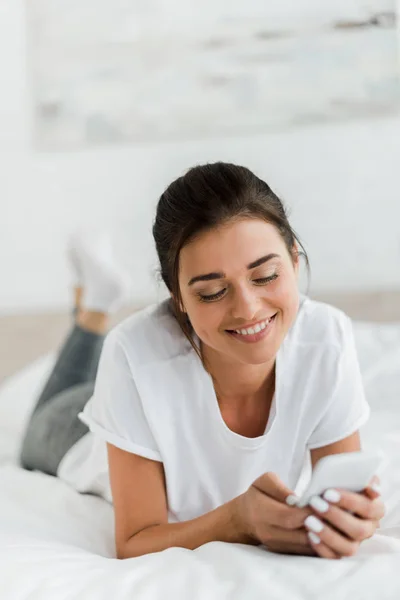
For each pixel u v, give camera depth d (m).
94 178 3.76
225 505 1.01
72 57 3.71
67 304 3.82
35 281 3.83
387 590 0.77
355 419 1.13
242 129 3.66
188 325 1.08
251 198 0.93
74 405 1.59
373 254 3.65
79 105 3.73
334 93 3.59
